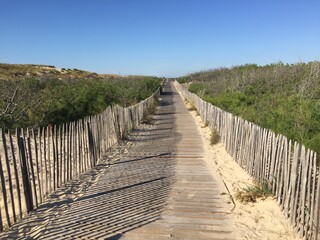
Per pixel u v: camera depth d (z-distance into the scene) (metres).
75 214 5.34
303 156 4.38
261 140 6.57
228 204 5.77
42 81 23.95
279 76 20.25
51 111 12.87
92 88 20.41
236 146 8.69
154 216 5.26
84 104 15.75
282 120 8.51
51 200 6.04
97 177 7.57
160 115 22.03
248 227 4.88
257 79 21.25
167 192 6.42
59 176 6.77
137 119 16.86
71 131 7.39
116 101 20.53
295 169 4.68
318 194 3.95
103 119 10.03
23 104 12.22
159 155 9.79
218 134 11.81
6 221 5.11
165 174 7.72
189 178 7.38
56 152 6.62
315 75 15.49
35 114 12.28
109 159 9.41
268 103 12.91
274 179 5.75
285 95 14.90
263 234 4.66
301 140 6.92
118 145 11.47
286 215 4.96
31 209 5.50
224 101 17.03
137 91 28.56
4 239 4.50
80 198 6.12
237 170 8.01
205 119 16.62
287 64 23.33
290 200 4.88
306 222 4.25
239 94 16.81
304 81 14.53
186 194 6.30
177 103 32.41
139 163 8.87
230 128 9.53
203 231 4.74
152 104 26.00
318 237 3.95
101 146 9.67
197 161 9.02
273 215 5.20
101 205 5.74
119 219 5.13
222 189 6.59
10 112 11.66
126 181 7.18
